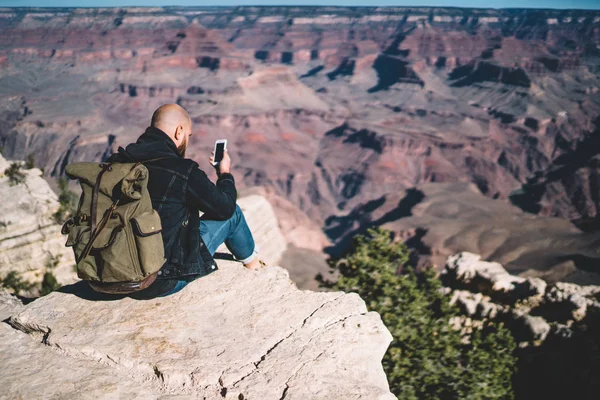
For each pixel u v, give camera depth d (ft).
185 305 15.26
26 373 12.82
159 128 13.92
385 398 12.06
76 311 15.06
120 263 12.35
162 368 12.79
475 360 42.09
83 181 12.96
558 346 63.67
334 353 13.53
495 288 74.90
